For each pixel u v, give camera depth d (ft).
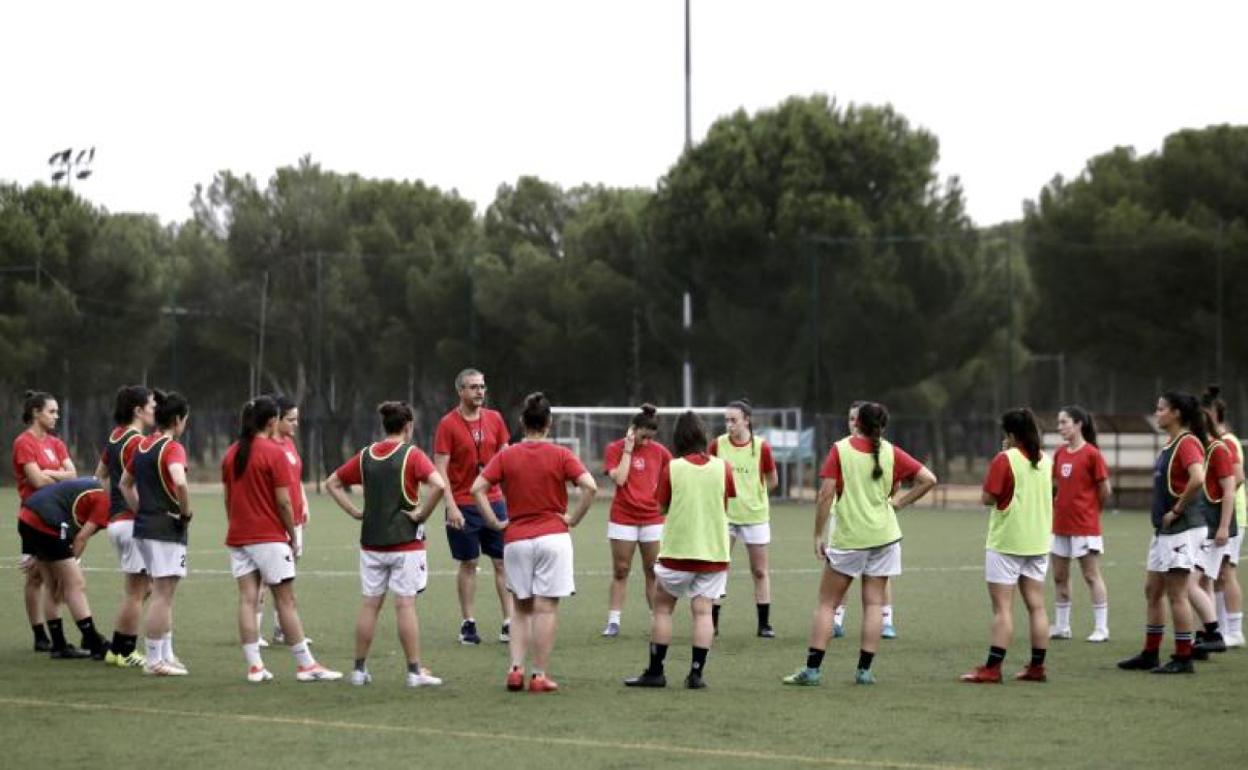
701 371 221.25
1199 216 205.98
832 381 206.08
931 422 194.80
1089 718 45.65
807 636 66.28
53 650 57.98
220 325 252.01
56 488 56.70
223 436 251.60
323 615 72.79
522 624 50.55
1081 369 232.94
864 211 214.48
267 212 257.14
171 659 54.70
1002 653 52.49
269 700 48.44
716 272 213.66
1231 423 203.21
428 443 238.48
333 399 244.42
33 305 223.92
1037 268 211.82
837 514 51.96
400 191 274.77
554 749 40.78
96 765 38.86
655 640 51.60
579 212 262.06
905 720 45.21
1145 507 173.58
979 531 136.36
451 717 45.50
